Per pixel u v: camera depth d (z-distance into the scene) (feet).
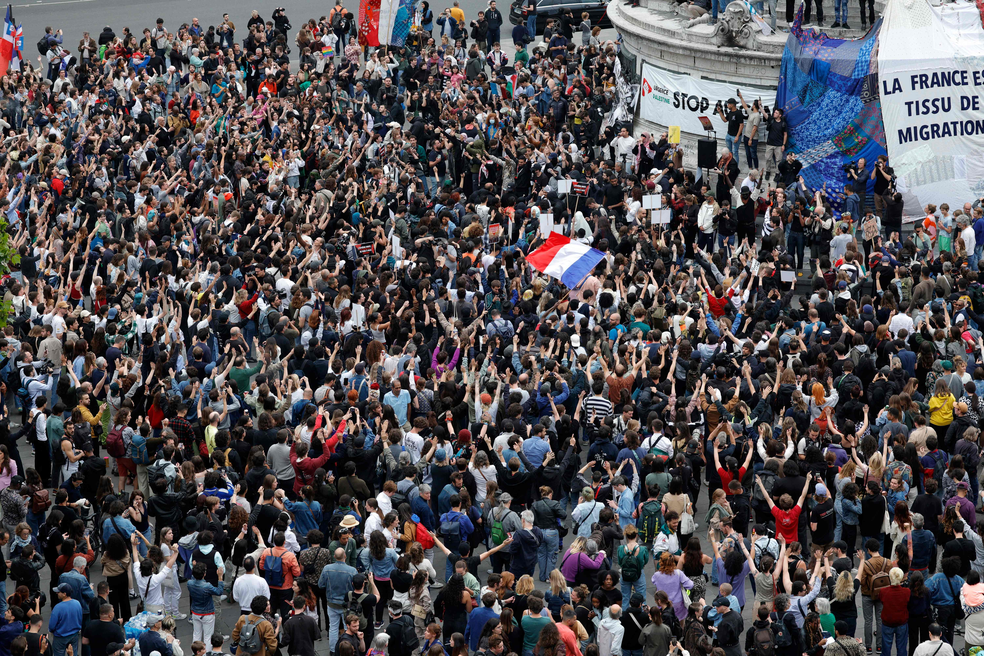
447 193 184.55
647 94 216.13
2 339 124.16
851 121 184.55
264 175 188.44
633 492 104.58
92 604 89.92
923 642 84.48
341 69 247.91
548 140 197.88
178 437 110.42
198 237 166.50
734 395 111.65
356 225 167.94
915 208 183.52
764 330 126.21
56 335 130.11
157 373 119.14
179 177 178.91
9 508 101.35
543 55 246.27
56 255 156.04
